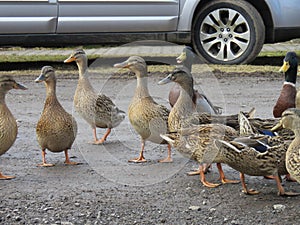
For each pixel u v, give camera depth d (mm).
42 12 11133
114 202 5160
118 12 11273
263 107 8742
